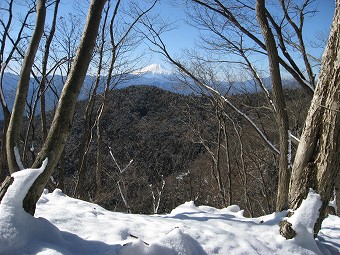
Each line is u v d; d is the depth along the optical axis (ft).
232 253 11.75
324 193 13.05
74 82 11.23
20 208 10.20
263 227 13.78
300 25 24.91
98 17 11.39
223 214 16.49
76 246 10.66
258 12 18.94
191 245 11.37
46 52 31.50
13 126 15.30
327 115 12.75
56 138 11.12
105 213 14.24
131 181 45.14
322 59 13.16
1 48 29.63
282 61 23.04
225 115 41.63
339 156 12.83
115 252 10.19
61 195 16.74
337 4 12.65
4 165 25.04
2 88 25.93
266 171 47.42
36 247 9.85
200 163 51.75
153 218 14.35
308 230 12.73
